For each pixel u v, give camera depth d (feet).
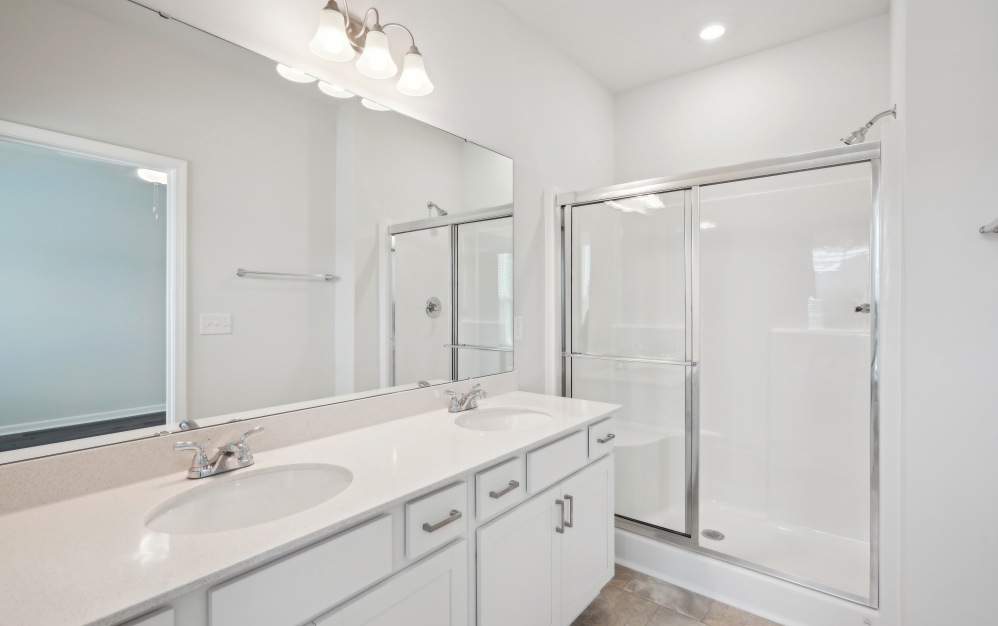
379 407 5.24
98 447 3.32
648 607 6.08
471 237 6.54
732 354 8.09
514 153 7.31
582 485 5.43
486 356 6.79
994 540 4.57
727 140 8.76
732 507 8.08
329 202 4.88
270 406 4.37
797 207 7.32
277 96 4.45
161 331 3.70
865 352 6.99
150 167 3.66
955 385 4.71
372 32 4.82
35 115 3.13
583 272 7.77
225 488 3.56
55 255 3.20
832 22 7.57
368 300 5.24
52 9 3.20
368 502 3.07
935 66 4.79
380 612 3.12
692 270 6.72
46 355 3.15
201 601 2.34
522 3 7.07
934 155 4.79
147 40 3.64
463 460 3.94
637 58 8.65
